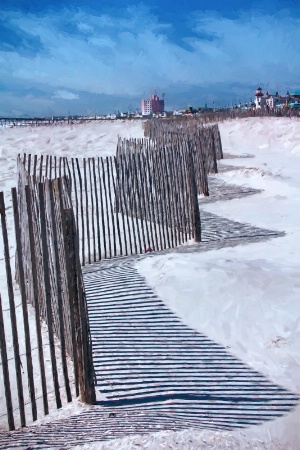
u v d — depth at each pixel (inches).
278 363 189.3
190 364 191.2
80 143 1095.0
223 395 168.9
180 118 1631.4
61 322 169.6
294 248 325.4
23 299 160.7
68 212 162.1
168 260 301.9
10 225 412.2
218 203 503.5
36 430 151.3
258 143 1063.6
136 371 187.6
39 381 189.8
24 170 254.7
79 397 174.4
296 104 1975.9
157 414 155.4
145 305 242.4
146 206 364.8
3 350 156.9
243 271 270.7
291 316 220.1
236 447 124.6
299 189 525.0
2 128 1727.4
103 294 259.8
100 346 207.5
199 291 249.8
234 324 219.6
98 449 118.6
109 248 343.9
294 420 150.6
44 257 163.6
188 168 350.9
